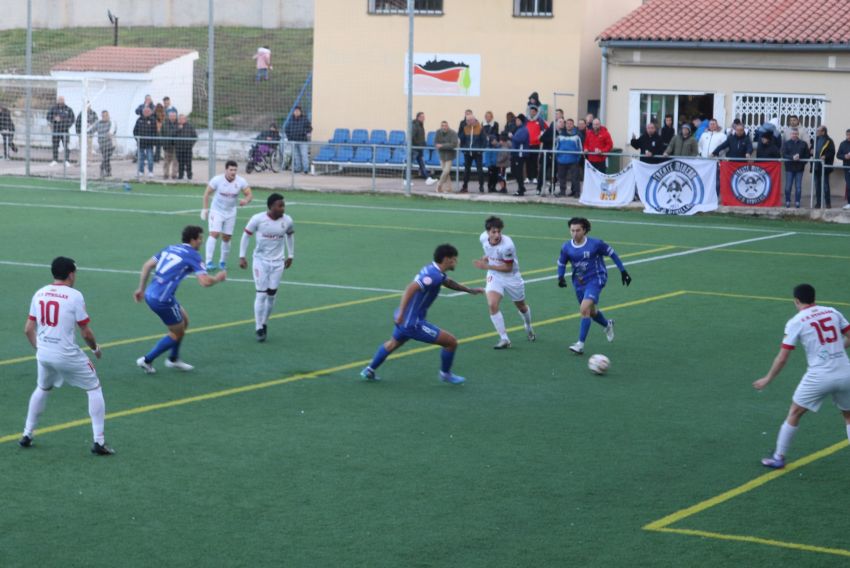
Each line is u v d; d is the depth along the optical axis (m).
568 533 10.59
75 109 49.41
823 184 34.16
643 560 9.96
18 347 17.70
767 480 12.21
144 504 11.20
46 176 43.12
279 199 17.98
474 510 11.18
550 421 14.40
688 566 9.84
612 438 13.71
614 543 10.34
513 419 14.47
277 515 10.95
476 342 18.75
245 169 45.69
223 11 63.59
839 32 37.06
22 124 49.09
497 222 17.97
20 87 47.62
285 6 62.88
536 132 38.81
